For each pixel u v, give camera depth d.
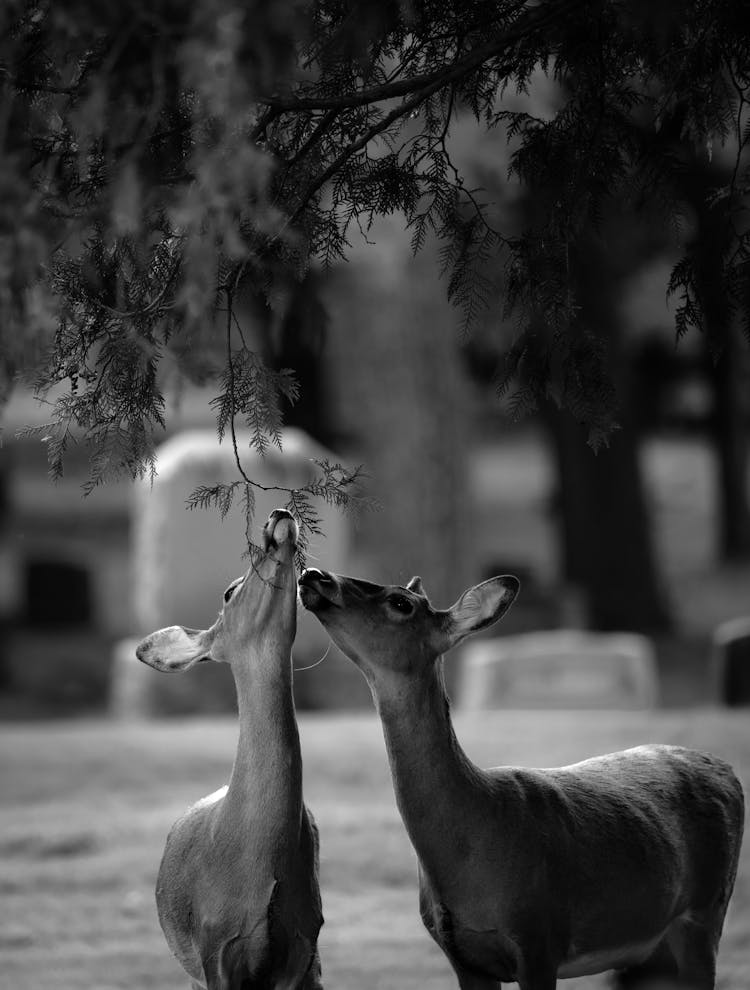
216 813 9.60
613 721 29.16
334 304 42.41
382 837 20.89
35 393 9.99
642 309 50.50
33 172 8.78
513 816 9.75
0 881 19.31
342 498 10.27
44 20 8.27
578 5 9.62
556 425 52.97
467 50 10.32
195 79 7.39
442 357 43.16
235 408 9.86
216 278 9.38
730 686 32.00
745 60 10.16
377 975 14.98
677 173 10.58
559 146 10.52
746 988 14.04
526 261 10.64
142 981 14.95
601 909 10.00
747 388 63.56
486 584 9.69
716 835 10.84
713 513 73.19
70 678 48.47
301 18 7.91
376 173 10.52
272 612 9.14
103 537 66.38
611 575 51.75
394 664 9.60
